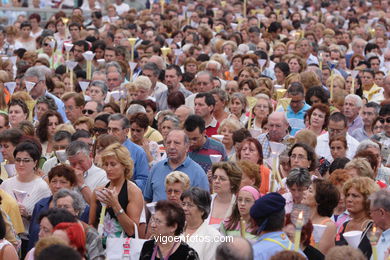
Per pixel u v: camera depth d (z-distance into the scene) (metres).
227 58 45.25
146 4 68.44
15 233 20.11
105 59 41.81
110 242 19.41
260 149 23.31
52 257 13.02
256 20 57.31
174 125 25.95
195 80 34.69
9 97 32.44
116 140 23.48
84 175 22.17
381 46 53.03
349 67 49.38
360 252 15.32
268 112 29.50
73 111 29.95
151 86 34.59
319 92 31.17
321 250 19.02
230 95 32.88
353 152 26.94
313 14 67.75
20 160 22.11
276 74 38.50
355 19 62.88
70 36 49.91
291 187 19.94
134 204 20.52
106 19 59.56
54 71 39.34
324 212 19.50
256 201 17.14
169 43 49.12
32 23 53.66
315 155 22.91
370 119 29.91
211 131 28.53
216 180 20.66
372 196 18.48
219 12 61.56
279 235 16.97
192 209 19.00
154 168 22.88
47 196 22.19
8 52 47.81
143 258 18.00
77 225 16.27
